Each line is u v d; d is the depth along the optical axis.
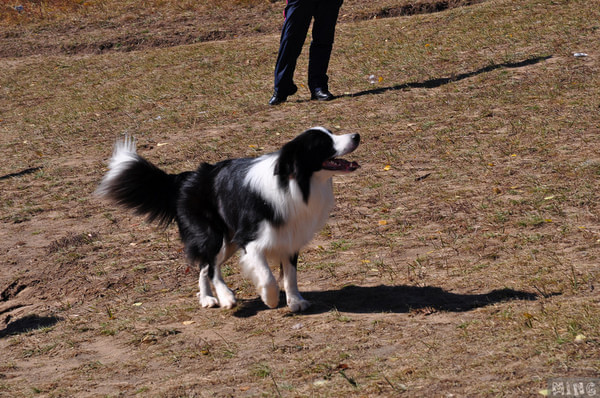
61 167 10.35
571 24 14.19
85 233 7.74
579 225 6.29
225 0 22.59
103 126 12.44
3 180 10.01
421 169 8.54
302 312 5.30
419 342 4.39
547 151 8.42
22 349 5.25
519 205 6.98
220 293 5.60
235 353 4.64
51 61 18.52
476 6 17.17
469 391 3.57
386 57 14.33
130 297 6.08
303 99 12.55
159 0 23.48
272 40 17.50
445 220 6.93
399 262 6.07
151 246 7.25
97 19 22.34
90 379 4.50
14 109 14.51
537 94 10.66
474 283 5.35
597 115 9.38
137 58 17.47
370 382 3.87
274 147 10.03
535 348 3.96
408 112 10.81
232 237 5.52
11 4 24.47
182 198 5.66
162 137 11.27
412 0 19.39
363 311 5.14
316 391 3.85
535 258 5.67
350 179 8.54
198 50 17.31
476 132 9.50
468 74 12.33
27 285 6.61
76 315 5.82
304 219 5.14
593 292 4.81
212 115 12.20
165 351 4.83
